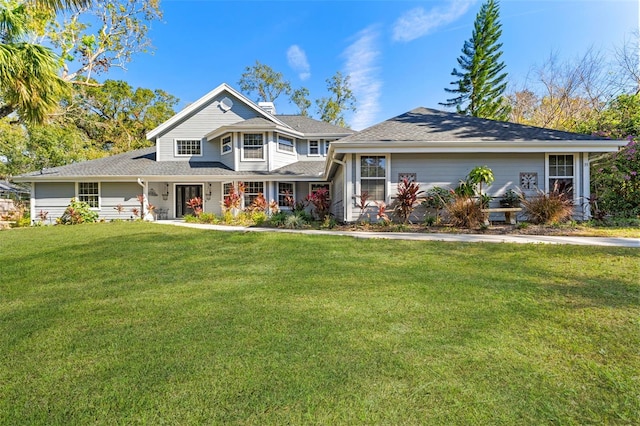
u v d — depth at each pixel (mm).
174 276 4477
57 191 14609
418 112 12211
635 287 3525
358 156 9859
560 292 3410
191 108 16375
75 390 1896
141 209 14875
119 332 2676
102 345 2453
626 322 2670
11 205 18828
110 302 3453
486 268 4445
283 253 5703
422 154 9898
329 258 5254
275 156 15672
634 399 1737
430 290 3561
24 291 3965
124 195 14930
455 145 9242
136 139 28641
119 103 28016
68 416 1682
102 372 2078
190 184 16844
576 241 6301
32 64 6082
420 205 9727
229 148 15680
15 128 20625
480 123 10773
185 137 16516
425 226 8797
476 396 1774
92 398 1818
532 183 9773
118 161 16500
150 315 3041
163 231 9109
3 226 14305
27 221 14672
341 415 1646
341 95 33312
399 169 9914
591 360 2125
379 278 4066
